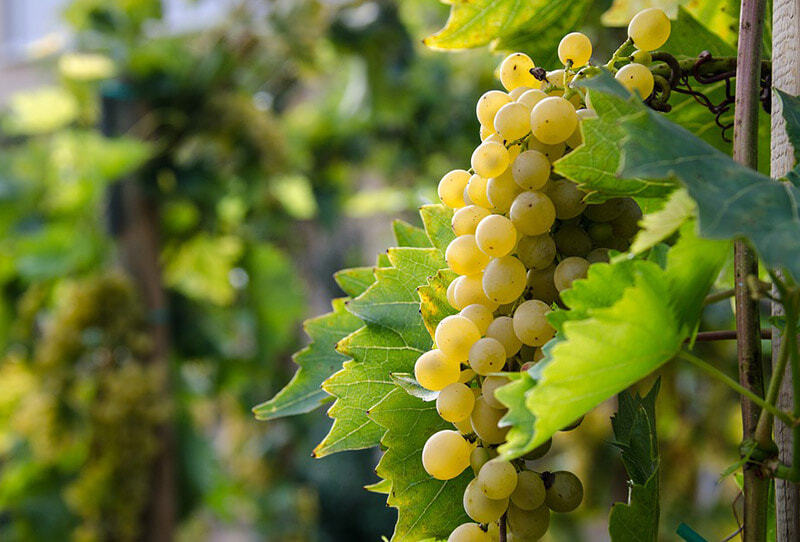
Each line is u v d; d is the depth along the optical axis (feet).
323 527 10.00
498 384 1.43
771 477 1.36
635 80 1.52
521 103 1.51
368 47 6.41
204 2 6.18
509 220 1.50
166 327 5.51
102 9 5.70
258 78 6.54
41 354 5.08
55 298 5.77
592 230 1.54
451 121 7.80
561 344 1.25
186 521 5.80
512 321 1.48
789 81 1.55
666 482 5.59
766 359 3.17
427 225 1.72
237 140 5.88
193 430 5.86
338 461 10.25
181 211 5.93
